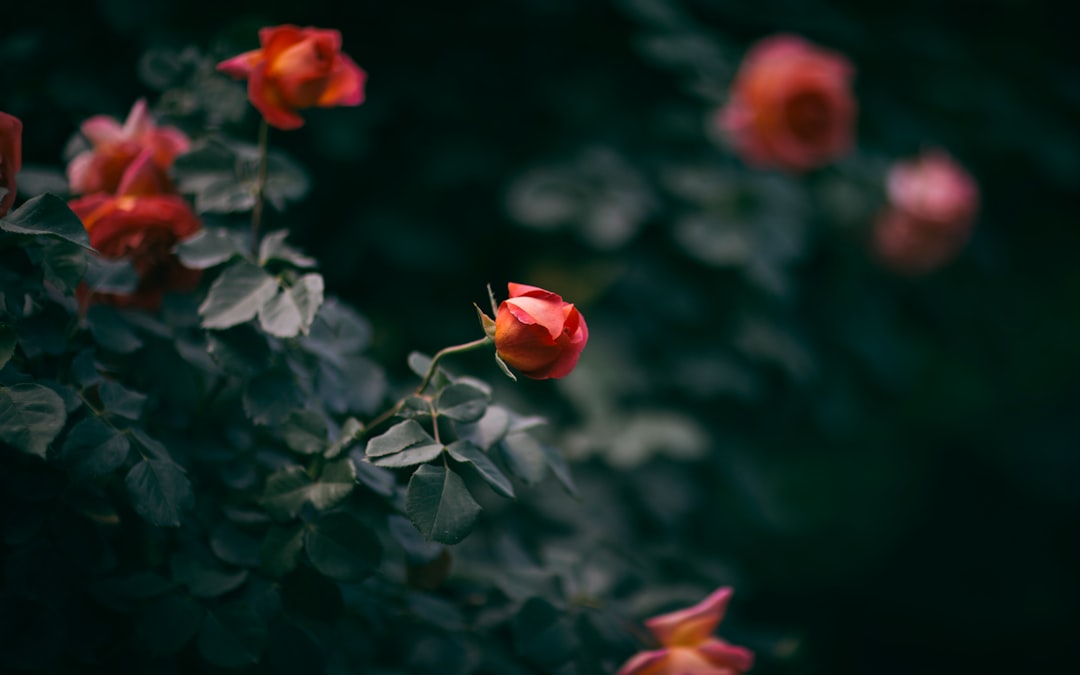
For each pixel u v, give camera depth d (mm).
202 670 1102
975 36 2221
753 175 1760
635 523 1551
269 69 1127
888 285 2086
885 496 2469
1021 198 2375
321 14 1577
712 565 1372
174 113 1242
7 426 1001
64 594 1043
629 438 1526
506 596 1188
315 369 1139
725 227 1638
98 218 1105
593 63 1785
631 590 1227
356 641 1170
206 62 1251
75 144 1190
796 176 1862
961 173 1912
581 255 1650
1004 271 2338
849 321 1922
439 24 1661
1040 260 2434
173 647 1054
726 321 1700
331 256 1590
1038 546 2912
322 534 1072
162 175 1157
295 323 1064
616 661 1157
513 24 1680
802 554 2422
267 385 1095
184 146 1181
